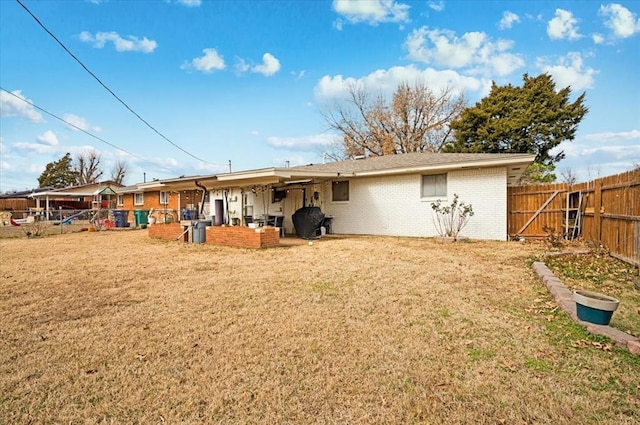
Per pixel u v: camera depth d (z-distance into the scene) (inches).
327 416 77.4
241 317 139.8
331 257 284.0
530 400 82.3
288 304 156.3
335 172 448.8
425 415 77.4
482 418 76.2
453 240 378.0
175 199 908.0
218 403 82.1
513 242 373.1
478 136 899.4
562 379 91.0
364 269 231.9
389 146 1044.5
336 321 134.2
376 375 94.0
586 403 80.7
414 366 98.7
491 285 186.4
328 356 105.1
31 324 134.0
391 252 308.0
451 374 94.4
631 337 109.4
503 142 880.3
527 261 253.6
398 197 461.1
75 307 155.3
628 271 210.5
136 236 507.5
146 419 76.9
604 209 289.1
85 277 217.8
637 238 216.7
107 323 134.6
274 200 555.5
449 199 424.2
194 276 218.1
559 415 76.8
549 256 267.1
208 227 395.2
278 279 206.1
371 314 141.9
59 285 197.0
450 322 132.3
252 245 346.3
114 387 89.2
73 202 1294.3
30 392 87.0
